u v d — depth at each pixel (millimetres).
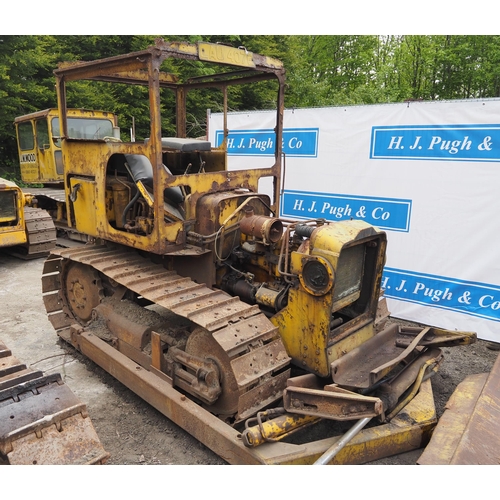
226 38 14594
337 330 3201
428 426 2945
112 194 4004
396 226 5324
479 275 4852
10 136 13719
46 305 4742
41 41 13234
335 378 3000
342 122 5570
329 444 2721
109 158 3789
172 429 3348
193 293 3385
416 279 5262
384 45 24203
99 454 2170
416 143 5059
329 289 2916
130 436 3258
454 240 4957
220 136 6941
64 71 3971
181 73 11461
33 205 8336
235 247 3736
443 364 4410
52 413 2199
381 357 3326
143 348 3682
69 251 4203
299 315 3131
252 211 3697
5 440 2021
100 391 3846
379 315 3678
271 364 3006
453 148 4828
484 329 4883
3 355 2736
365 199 5531
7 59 12352
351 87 22328
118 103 13609
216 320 2990
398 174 5238
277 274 3523
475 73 19672
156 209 3389
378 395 3055
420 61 20688
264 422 2730
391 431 2863
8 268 7508
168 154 4445
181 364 3367
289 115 6035
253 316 3168
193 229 3660
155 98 3211
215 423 2912
